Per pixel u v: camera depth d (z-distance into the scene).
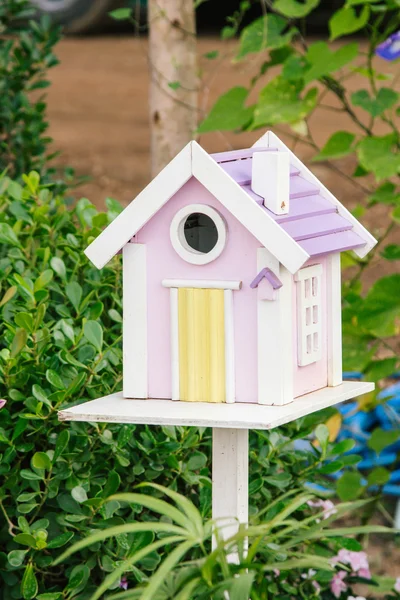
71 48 18.11
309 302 2.86
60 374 3.18
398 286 4.31
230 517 2.62
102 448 3.15
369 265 4.91
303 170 3.05
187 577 2.37
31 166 5.46
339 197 10.27
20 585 3.13
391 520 4.67
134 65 16.92
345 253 4.77
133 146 12.23
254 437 3.47
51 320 3.54
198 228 2.88
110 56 17.53
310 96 4.47
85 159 11.54
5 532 3.14
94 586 3.11
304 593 3.58
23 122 5.68
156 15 4.94
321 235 2.85
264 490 3.35
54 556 3.16
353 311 4.41
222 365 2.74
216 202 2.71
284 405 2.72
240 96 4.61
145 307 2.82
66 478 3.02
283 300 2.70
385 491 5.17
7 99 5.46
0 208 3.99
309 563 2.39
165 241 2.78
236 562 2.80
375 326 4.31
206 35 17.95
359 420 5.55
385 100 4.38
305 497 2.54
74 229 3.90
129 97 14.94
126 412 2.66
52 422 3.10
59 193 5.19
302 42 4.71
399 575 4.65
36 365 3.13
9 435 3.10
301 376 2.86
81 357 3.16
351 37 17.06
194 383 2.77
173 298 2.77
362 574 3.81
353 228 3.00
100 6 18.11
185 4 4.93
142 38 18.75
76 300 3.37
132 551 2.99
